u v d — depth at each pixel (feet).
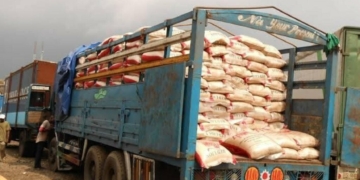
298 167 16.01
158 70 16.21
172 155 14.38
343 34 18.56
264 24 16.12
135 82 19.16
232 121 17.06
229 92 17.03
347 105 17.15
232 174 14.76
